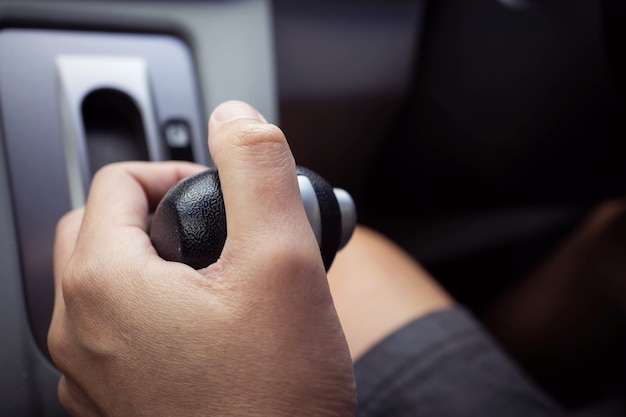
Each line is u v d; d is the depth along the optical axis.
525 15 0.46
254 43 0.37
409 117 0.57
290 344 0.22
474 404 0.33
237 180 0.23
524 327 0.61
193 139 0.35
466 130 0.55
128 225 0.26
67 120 0.33
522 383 0.34
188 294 0.23
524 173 0.56
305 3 0.46
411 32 0.50
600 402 0.55
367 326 0.35
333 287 0.36
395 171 0.62
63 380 0.27
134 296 0.23
